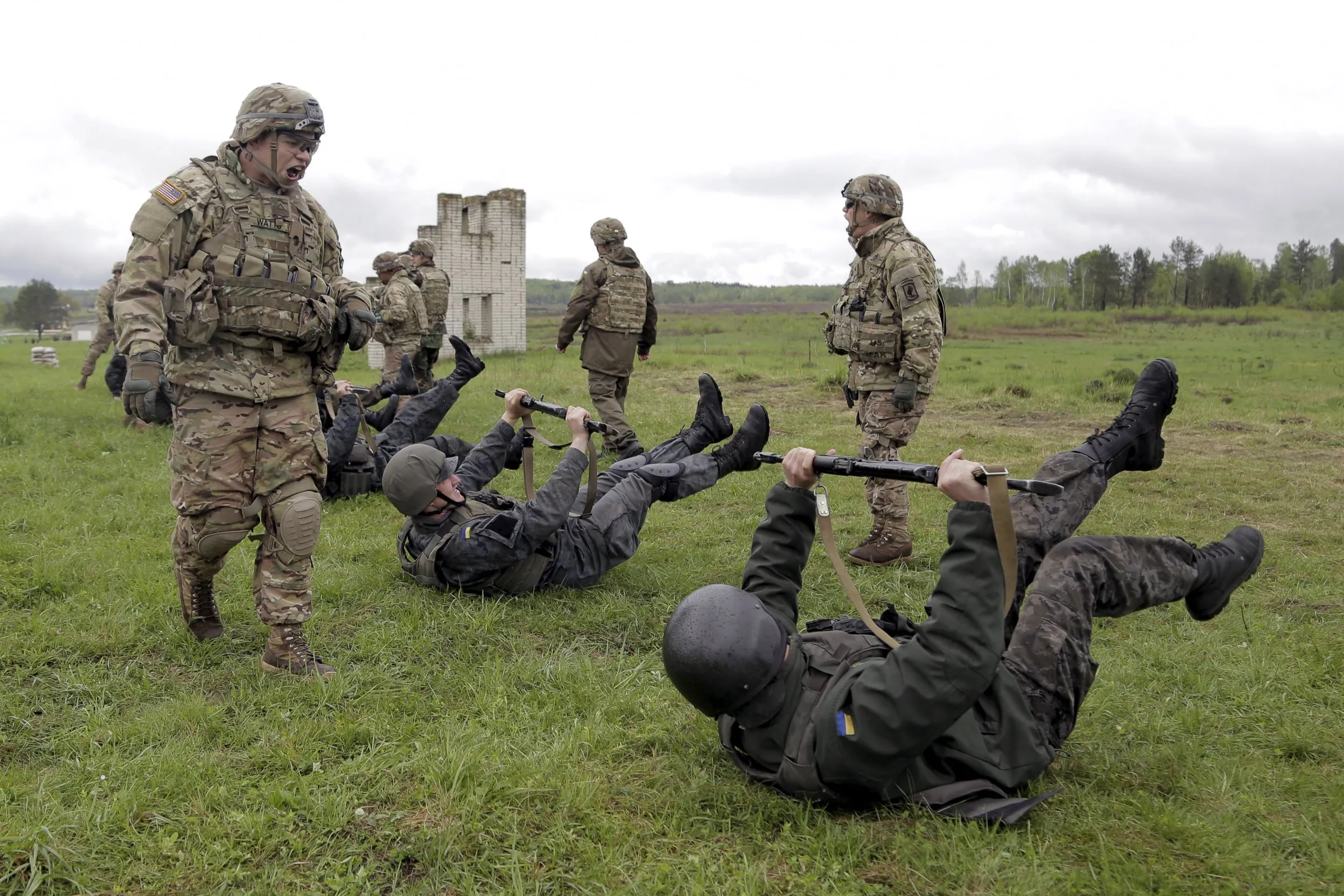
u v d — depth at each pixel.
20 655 4.04
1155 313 78.12
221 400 3.71
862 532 6.35
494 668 3.97
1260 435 10.03
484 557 4.68
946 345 38.94
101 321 15.06
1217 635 4.34
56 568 5.09
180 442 3.74
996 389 13.76
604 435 9.26
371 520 6.42
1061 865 2.56
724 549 5.95
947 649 2.51
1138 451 3.44
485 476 5.16
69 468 8.07
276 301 3.67
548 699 3.71
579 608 4.76
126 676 3.90
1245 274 103.50
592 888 2.55
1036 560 3.24
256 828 2.77
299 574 3.93
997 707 2.78
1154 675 3.90
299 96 3.65
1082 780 3.03
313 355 3.93
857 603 2.93
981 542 2.57
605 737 3.34
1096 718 3.47
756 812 2.86
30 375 20.17
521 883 2.53
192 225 3.55
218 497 3.75
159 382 3.38
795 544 3.08
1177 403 12.42
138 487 7.26
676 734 3.39
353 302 3.93
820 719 2.68
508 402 5.20
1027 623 2.88
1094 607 2.97
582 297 8.96
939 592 2.58
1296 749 3.26
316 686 3.74
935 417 11.76
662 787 3.04
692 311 158.88
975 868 2.52
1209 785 2.99
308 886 2.58
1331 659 3.99
